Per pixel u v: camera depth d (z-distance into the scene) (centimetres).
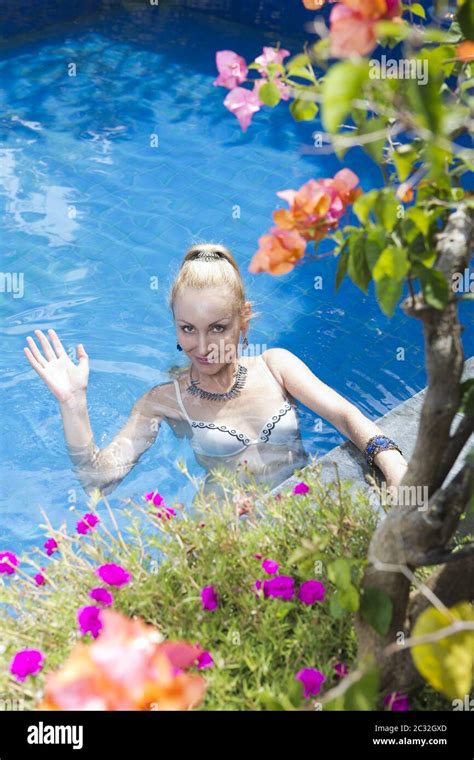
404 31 95
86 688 88
